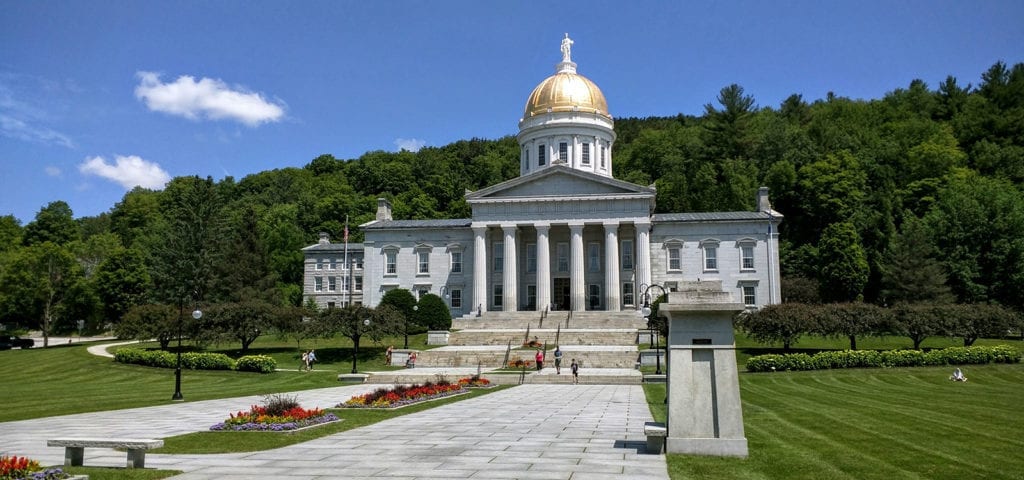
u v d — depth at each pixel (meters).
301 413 23.00
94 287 100.12
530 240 83.12
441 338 64.88
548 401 32.03
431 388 34.62
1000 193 85.12
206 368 54.16
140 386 45.84
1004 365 49.94
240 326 62.94
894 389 37.56
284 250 126.50
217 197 98.62
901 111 136.50
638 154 139.00
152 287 94.88
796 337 54.72
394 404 28.98
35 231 133.00
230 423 21.77
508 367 53.56
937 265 78.75
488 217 78.62
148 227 139.12
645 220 75.50
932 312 55.38
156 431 22.09
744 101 126.75
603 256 81.25
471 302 82.50
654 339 61.00
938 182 100.12
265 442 18.89
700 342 16.94
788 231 104.38
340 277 110.38
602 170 89.12
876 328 54.69
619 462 15.73
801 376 44.97
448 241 84.19
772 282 77.19
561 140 87.44
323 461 16.02
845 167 103.00
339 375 47.91
